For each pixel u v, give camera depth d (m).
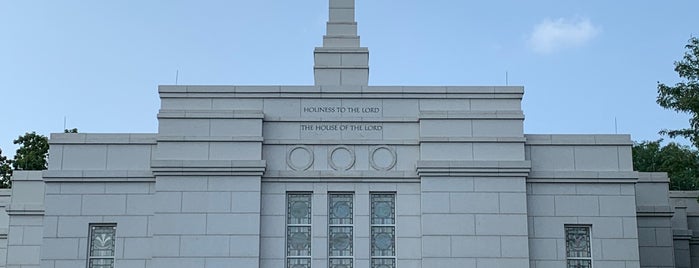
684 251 29.66
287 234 25.06
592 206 25.41
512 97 26.17
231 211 24.77
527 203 25.34
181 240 24.55
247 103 26.05
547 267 24.88
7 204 29.47
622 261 25.02
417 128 25.89
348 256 24.89
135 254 25.06
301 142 25.56
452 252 24.52
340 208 25.31
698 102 26.92
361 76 27.95
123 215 25.36
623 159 25.88
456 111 25.80
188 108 25.89
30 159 47.19
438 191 24.97
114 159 25.83
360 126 25.86
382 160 25.56
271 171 25.20
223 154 25.25
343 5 28.80
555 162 25.81
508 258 24.55
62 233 25.19
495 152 25.47
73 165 25.73
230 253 24.45
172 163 24.97
